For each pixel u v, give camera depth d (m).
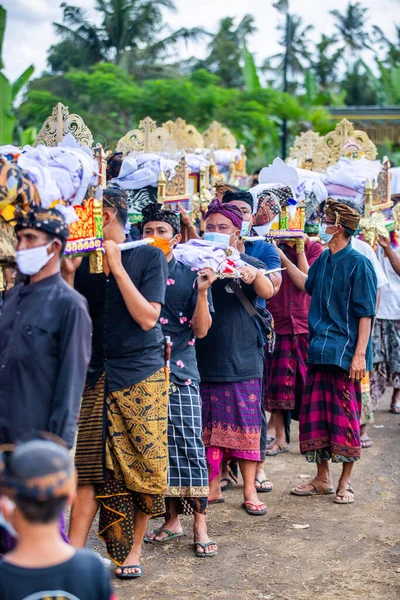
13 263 5.96
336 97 45.69
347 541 8.60
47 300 5.47
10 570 3.72
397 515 9.45
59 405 5.33
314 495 10.21
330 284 9.87
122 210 7.32
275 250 10.32
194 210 14.22
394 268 12.73
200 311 8.08
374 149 14.66
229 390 9.20
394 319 14.16
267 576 7.68
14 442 5.43
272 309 11.73
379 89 46.94
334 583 7.52
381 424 14.18
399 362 14.34
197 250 8.46
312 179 12.16
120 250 6.92
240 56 56.72
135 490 7.21
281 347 11.75
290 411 12.05
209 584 7.48
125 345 7.15
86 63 44.69
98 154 7.12
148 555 8.18
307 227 12.11
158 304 7.16
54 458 3.71
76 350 5.40
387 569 7.86
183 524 9.16
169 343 7.59
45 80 37.09
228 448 9.23
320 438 9.88
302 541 8.59
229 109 34.31
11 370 5.46
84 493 7.20
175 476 8.05
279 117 36.72
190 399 8.16
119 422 7.17
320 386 9.90
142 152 15.30
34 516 3.69
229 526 9.01
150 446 7.17
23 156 5.98
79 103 35.19
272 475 11.09
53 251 5.49
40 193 5.52
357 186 12.09
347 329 9.73
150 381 7.23
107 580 3.84
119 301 7.15
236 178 22.34
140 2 44.59
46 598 3.69
